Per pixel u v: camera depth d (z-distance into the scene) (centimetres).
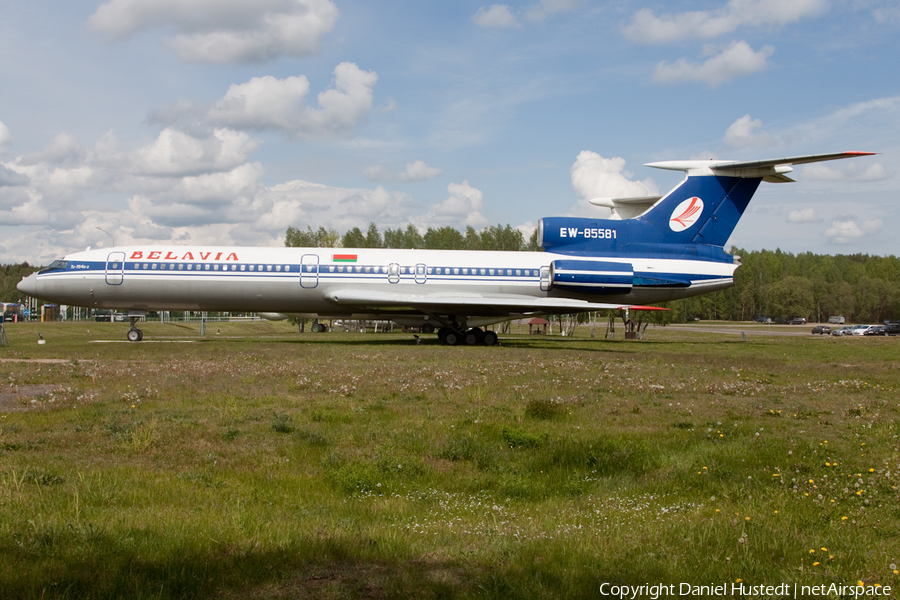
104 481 828
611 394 1684
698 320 15350
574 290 3434
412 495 853
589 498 861
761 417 1428
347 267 3350
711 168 3528
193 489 820
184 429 1143
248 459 980
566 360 2553
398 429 1199
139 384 1627
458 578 566
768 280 14962
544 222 3491
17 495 744
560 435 1187
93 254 3316
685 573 591
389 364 2220
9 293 13425
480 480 929
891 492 872
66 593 502
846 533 713
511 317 3494
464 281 3403
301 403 1423
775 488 895
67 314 10112
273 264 3322
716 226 3572
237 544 624
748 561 615
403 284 3372
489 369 2136
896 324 7981
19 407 1313
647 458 1048
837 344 4338
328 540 633
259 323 9381
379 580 555
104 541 613
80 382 1647
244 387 1634
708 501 847
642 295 3512
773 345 4159
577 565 604
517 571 584
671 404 1554
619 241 3512
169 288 3294
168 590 519
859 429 1293
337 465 949
